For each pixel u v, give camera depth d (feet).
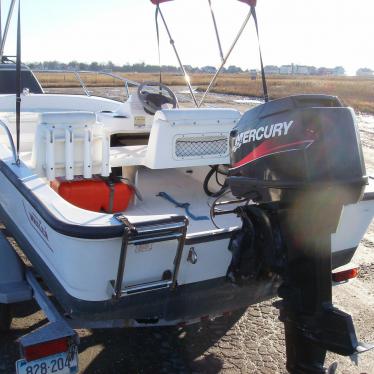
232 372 9.49
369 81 192.03
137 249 7.63
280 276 7.67
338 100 7.47
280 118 7.16
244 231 7.77
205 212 11.20
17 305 11.49
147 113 14.60
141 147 13.26
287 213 7.12
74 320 8.33
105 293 7.71
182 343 10.44
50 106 17.79
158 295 8.16
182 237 7.69
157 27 13.60
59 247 7.69
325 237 7.08
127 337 10.61
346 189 6.88
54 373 7.69
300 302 7.25
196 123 11.32
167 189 12.74
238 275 7.98
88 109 18.29
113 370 9.44
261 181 7.32
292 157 6.89
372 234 17.15
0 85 19.30
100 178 10.62
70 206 8.04
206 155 11.62
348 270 10.14
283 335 10.80
